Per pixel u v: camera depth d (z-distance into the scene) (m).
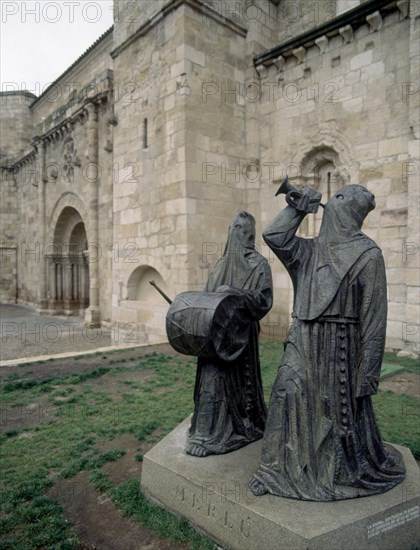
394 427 4.98
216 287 3.85
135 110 12.73
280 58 11.57
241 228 3.88
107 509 3.48
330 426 2.75
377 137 9.84
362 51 10.07
